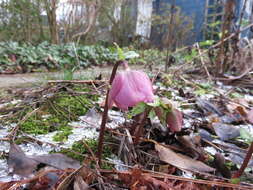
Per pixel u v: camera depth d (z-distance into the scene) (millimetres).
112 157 279
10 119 382
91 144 302
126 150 279
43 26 1991
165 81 826
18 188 207
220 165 257
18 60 1191
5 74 1070
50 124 366
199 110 506
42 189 205
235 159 291
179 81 871
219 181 241
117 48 227
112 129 341
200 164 257
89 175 221
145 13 2779
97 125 370
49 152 278
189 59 1017
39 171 216
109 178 228
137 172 223
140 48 2271
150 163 270
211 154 309
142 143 308
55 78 716
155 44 2457
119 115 424
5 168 242
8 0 1766
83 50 1571
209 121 434
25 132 334
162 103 262
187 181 232
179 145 303
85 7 1989
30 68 1209
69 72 650
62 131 345
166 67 1030
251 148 234
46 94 495
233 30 1036
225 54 992
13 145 239
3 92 584
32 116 392
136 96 203
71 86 573
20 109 422
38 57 1290
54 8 1730
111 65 1830
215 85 853
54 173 215
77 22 1997
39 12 1866
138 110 274
